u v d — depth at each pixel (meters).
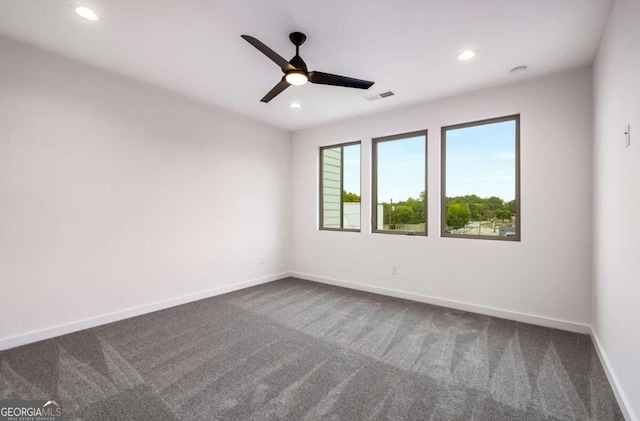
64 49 2.60
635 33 1.59
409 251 3.86
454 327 2.94
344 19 2.13
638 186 1.57
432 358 2.33
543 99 2.98
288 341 2.62
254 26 2.23
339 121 4.57
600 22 2.13
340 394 1.88
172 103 3.55
